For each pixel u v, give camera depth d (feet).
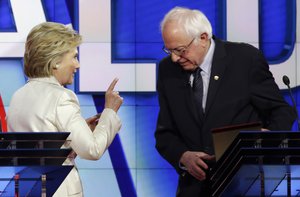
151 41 43.37
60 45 26.61
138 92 43.29
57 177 23.32
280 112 31.53
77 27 43.34
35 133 23.32
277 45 43.50
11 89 43.16
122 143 43.19
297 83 43.34
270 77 32.37
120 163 43.16
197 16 31.19
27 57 26.86
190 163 30.37
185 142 31.96
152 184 43.16
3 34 43.24
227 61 31.91
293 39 43.42
